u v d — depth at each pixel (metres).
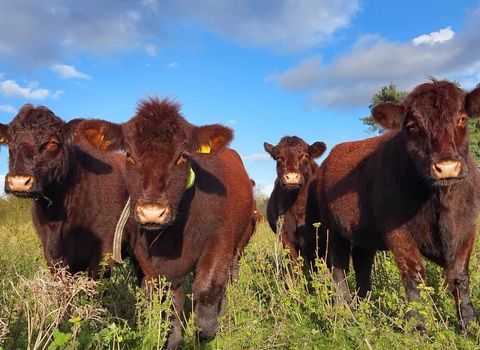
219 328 1.86
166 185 1.57
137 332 1.78
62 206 2.23
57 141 2.14
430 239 1.89
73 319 1.24
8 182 2.03
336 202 2.54
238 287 2.37
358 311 1.97
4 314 1.57
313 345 1.68
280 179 3.32
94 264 2.34
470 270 2.17
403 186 1.92
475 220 1.86
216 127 1.76
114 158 2.64
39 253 3.10
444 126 1.68
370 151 2.42
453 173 1.60
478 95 1.69
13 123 2.12
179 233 1.81
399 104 1.89
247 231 3.25
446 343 1.55
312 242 3.14
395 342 1.59
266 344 1.71
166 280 1.88
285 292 2.15
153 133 1.61
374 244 2.35
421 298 1.82
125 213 2.06
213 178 1.94
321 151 3.45
